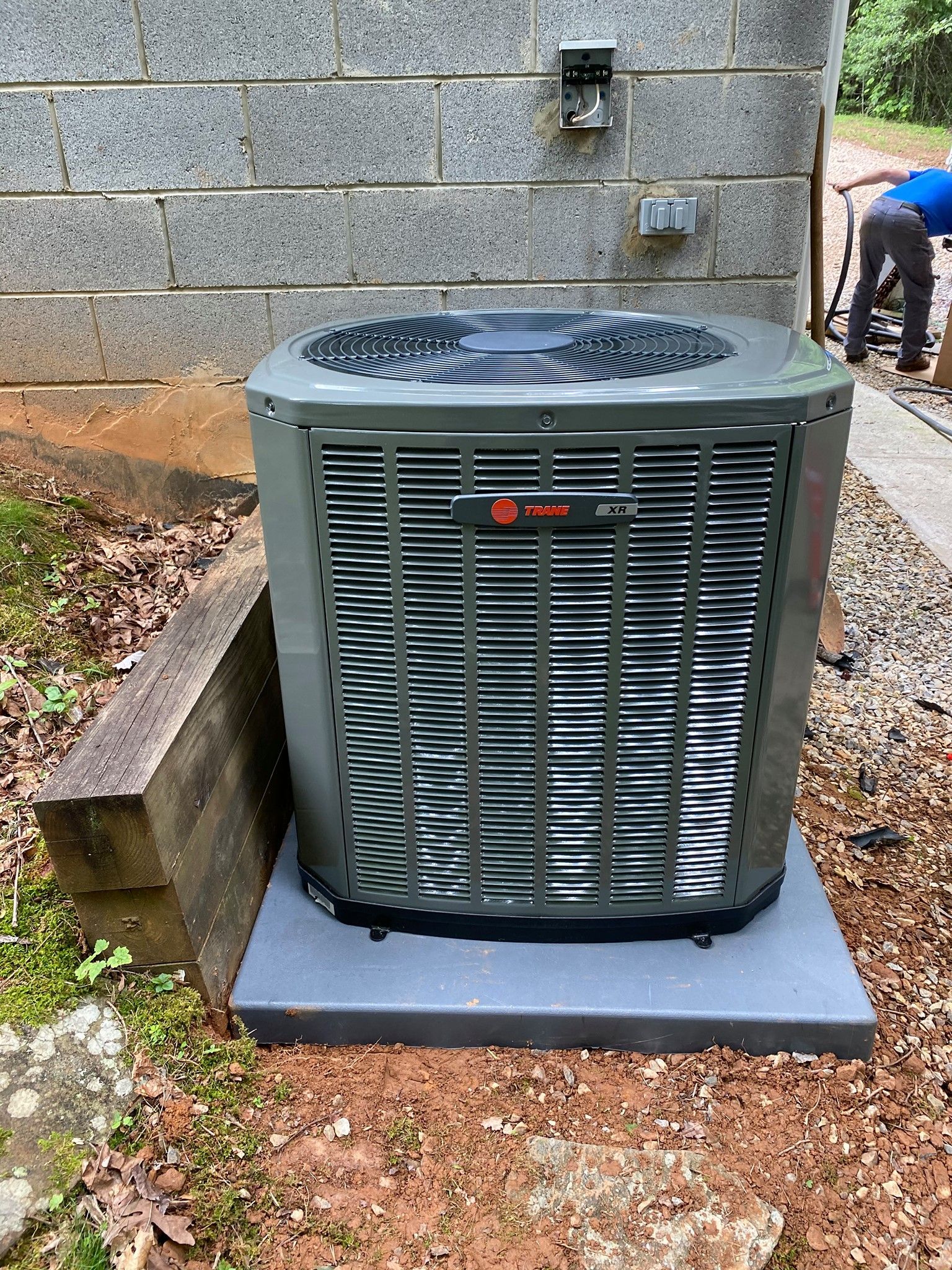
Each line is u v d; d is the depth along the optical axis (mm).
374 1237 1479
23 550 2951
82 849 1520
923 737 3088
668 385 1526
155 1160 1492
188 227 3049
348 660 1752
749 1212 1521
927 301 6613
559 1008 1757
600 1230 1488
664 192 2891
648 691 1709
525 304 3078
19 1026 1552
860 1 17578
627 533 1578
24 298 3193
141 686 1811
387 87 2811
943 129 15734
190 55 2807
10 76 2850
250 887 2021
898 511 4738
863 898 2285
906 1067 1812
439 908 1929
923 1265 1487
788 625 1672
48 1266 1325
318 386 1588
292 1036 1812
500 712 1738
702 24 2676
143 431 3414
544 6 2682
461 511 1567
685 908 1902
